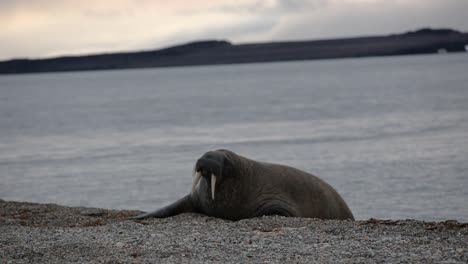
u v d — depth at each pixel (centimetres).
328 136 11662
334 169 7925
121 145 11581
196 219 3506
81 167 8888
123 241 2703
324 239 2628
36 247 2597
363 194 6241
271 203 3666
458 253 2291
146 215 3762
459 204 5628
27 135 14362
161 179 7600
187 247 2542
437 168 7588
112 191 6919
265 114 17688
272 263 2261
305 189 3828
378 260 2248
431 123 13012
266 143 11025
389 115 15412
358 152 9344
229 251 2461
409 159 8394
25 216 3750
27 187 7381
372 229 2819
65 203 6338
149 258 2366
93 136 13525
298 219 3194
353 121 14450
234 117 17212
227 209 3675
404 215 5269
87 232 2964
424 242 2497
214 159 3559
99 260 2342
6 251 2544
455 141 9994
